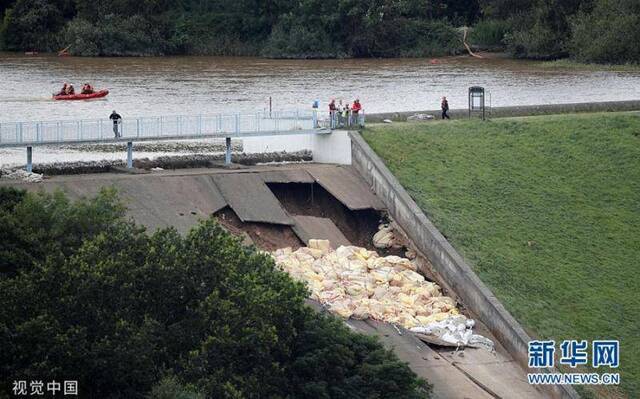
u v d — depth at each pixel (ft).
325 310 309.83
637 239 399.03
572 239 393.29
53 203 299.17
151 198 368.68
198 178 385.91
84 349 244.01
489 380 324.39
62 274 256.73
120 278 258.57
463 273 363.76
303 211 402.52
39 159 414.41
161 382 244.01
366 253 377.30
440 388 311.47
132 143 424.05
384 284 360.69
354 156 422.41
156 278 263.08
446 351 335.88
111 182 370.53
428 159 421.18
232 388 247.70
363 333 313.32
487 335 350.64
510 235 388.16
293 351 275.39
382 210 403.34
